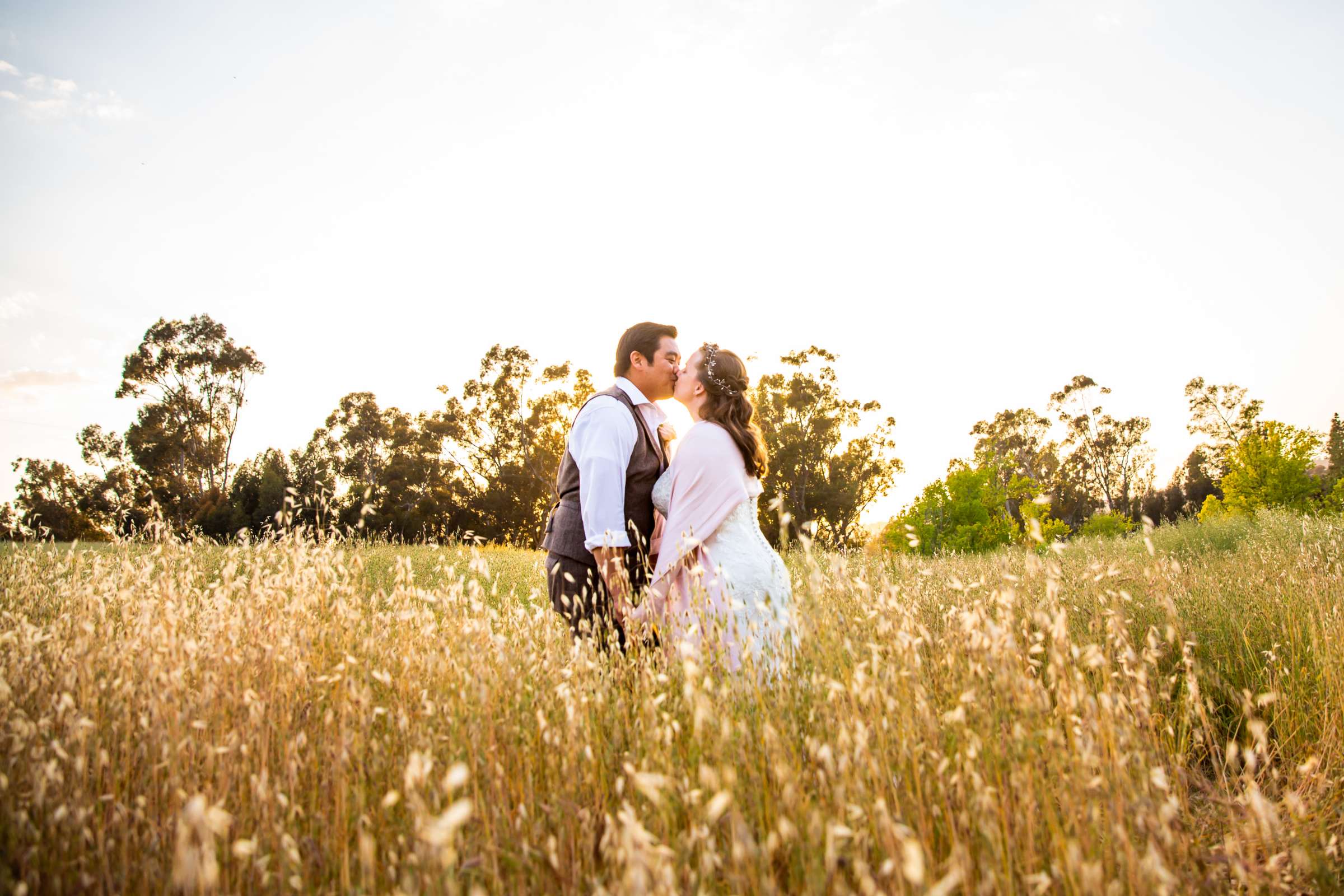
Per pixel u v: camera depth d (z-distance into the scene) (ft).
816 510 143.74
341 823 5.11
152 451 141.79
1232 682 10.19
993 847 4.43
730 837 4.83
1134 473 187.21
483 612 7.98
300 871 4.83
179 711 5.90
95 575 9.81
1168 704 8.33
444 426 154.61
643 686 7.05
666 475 11.53
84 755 5.32
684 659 5.87
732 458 10.59
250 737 5.91
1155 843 4.61
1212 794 6.59
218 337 150.92
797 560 16.49
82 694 6.40
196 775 5.51
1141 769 5.33
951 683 6.78
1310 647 10.11
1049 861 4.99
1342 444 134.31
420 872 4.19
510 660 7.21
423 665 7.52
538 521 151.74
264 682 7.11
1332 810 6.43
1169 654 9.76
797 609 7.13
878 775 4.93
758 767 5.51
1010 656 5.78
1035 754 5.32
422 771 4.14
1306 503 67.97
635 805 5.35
